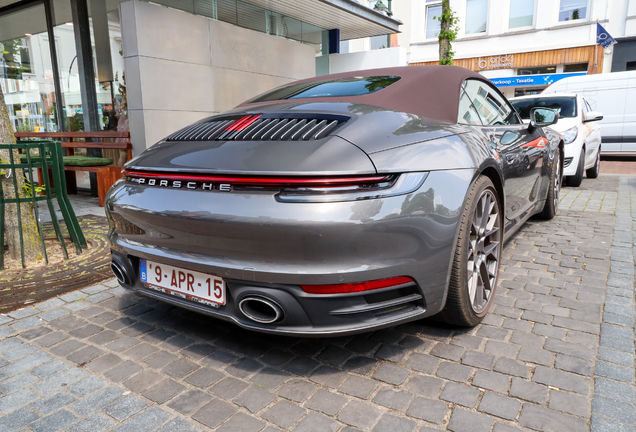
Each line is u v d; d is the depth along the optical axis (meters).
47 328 2.41
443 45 8.63
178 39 6.38
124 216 2.08
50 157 3.56
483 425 1.58
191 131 2.26
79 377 1.95
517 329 2.27
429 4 17.50
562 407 1.66
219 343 2.23
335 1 8.48
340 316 1.72
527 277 2.98
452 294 2.05
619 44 14.71
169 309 2.65
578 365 1.92
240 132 2.01
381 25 10.31
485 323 2.35
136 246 2.08
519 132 3.17
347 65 11.08
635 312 2.42
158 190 1.96
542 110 3.48
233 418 1.65
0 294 2.89
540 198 3.99
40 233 3.53
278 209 1.63
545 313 2.44
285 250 1.64
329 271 1.64
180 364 2.03
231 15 7.80
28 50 7.66
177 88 6.42
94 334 2.34
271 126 2.00
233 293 1.80
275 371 1.96
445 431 1.55
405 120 2.07
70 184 7.36
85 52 6.83
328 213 1.61
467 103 2.64
